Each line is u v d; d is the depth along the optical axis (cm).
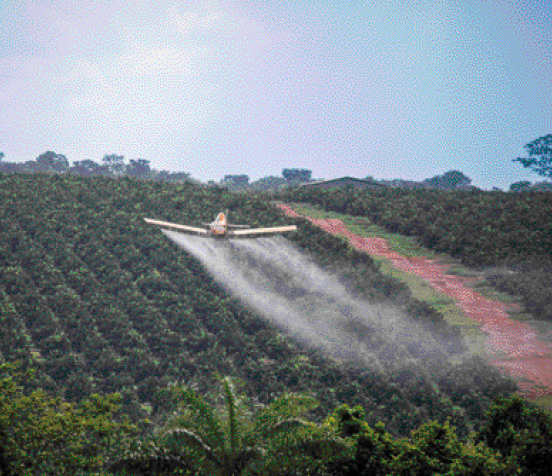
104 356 5938
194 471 2023
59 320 6731
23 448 2348
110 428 2439
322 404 4947
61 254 8275
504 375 5703
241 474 2003
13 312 6694
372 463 2391
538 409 2692
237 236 5697
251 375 5719
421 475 2336
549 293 7575
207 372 5706
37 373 5409
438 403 5047
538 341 6600
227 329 6644
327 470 2369
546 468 2428
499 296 7925
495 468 2298
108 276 7788
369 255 9312
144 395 5272
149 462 1977
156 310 7038
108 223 9388
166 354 6122
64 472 2361
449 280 8469
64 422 2428
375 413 4909
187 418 2089
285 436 2030
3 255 8038
